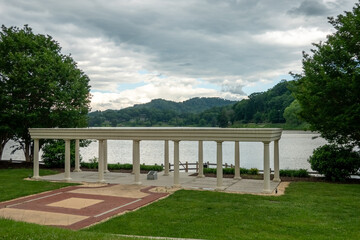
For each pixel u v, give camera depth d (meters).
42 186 22.52
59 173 28.88
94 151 70.56
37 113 31.83
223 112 141.50
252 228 12.94
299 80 25.78
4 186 22.47
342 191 20.02
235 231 12.57
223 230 12.70
